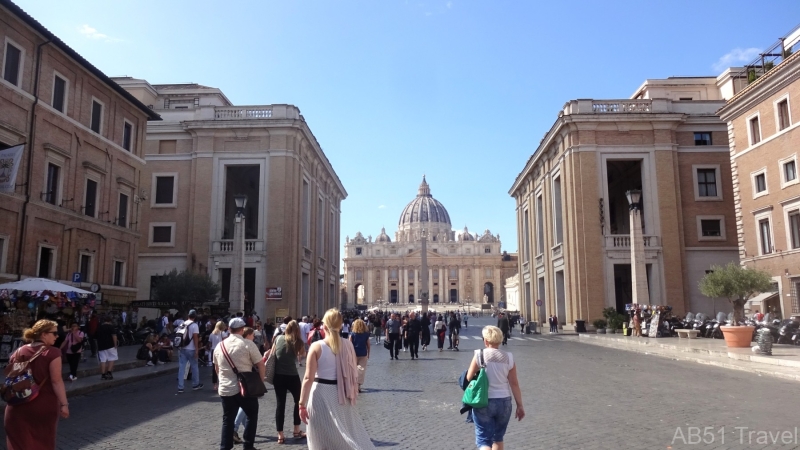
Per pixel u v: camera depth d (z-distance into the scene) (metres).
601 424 10.26
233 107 43.44
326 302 56.72
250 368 8.65
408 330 25.56
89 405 13.56
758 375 16.70
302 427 10.66
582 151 41.59
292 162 42.62
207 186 42.50
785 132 30.44
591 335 35.78
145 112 34.38
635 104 42.47
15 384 6.48
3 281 22.88
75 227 27.41
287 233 41.69
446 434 9.83
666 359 22.08
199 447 9.27
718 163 42.41
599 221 40.91
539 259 53.16
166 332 24.00
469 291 188.88
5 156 20.11
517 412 6.88
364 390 15.21
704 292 27.31
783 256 30.50
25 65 24.45
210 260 41.56
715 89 48.84
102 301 29.03
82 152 28.27
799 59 28.67
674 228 40.84
